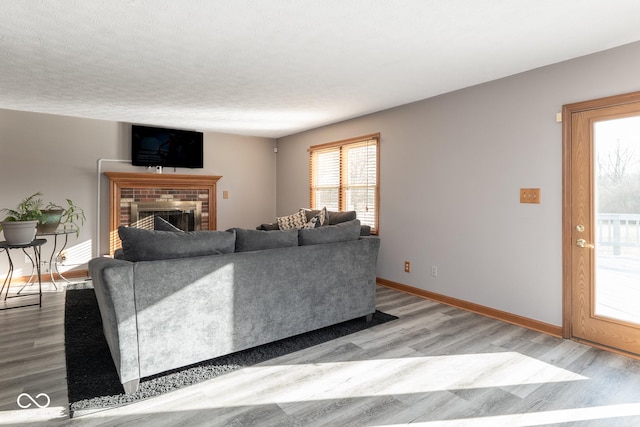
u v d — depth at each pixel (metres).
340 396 2.17
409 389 2.24
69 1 2.02
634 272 2.70
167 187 5.79
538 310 3.21
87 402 2.08
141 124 5.59
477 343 2.92
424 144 4.16
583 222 2.92
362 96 4.04
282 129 6.05
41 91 3.81
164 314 2.29
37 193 4.54
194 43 2.62
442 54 2.83
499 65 3.08
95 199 5.28
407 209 4.39
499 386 2.27
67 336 3.05
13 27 2.34
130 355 2.17
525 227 3.28
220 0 2.03
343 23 2.32
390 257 4.64
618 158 2.75
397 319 3.49
